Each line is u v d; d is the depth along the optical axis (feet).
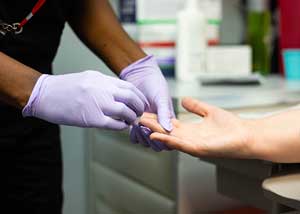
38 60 3.23
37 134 3.43
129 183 4.11
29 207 3.47
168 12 4.59
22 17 3.01
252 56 5.09
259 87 4.16
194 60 4.50
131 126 2.80
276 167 2.46
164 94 3.04
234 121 2.63
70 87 2.58
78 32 3.45
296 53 4.74
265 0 5.03
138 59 3.31
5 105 3.17
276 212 2.27
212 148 2.40
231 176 2.76
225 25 5.15
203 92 3.80
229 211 3.66
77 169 4.72
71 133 4.64
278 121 2.57
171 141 2.44
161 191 3.70
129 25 4.68
